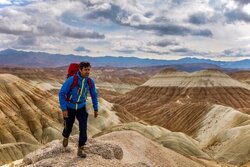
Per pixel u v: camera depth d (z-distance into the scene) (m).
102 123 117.62
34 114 108.50
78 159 10.11
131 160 16.61
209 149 90.19
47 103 118.12
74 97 9.44
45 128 104.81
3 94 110.50
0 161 70.12
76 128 92.44
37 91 123.69
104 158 10.95
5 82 116.44
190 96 188.75
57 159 10.05
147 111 176.50
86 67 9.23
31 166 9.92
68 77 9.63
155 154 19.72
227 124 111.06
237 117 112.19
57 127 108.00
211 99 184.88
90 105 125.31
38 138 100.31
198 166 23.16
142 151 19.09
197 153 71.12
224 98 187.38
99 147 11.32
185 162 21.91
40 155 10.88
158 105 185.88
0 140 91.12
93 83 9.63
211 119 120.38
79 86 9.34
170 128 133.88
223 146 85.81
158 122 144.62
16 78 123.00
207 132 113.38
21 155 75.62
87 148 11.15
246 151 75.25
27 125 104.31
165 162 19.73
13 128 97.44
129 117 144.12
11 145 76.69
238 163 72.12
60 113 116.06
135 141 20.22
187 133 121.88
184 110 139.00
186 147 72.31
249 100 187.12
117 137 19.62
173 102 172.38
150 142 21.09
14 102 110.62
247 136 81.56
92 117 119.19
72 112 9.67
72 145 11.66
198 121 125.25
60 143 12.24
